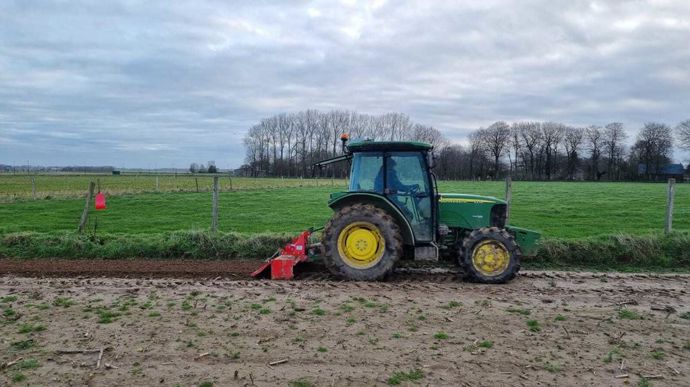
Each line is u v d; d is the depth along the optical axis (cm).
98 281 755
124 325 536
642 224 1498
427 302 635
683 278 820
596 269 929
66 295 659
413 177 810
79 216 1652
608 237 1016
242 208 1956
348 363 443
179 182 4381
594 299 665
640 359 461
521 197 2775
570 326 547
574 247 983
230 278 802
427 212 809
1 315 571
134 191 2712
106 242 1033
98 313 579
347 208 788
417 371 427
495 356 461
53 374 420
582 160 9381
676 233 1035
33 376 416
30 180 4600
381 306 612
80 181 4497
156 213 1762
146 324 539
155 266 902
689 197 2814
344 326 536
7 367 432
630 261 971
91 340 493
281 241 1021
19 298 643
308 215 1705
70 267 887
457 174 7931
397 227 777
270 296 656
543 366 441
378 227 772
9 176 5825
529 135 9512
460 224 823
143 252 1003
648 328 545
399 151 815
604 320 570
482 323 552
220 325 537
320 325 539
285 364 440
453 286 739
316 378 413
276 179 5872
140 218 1608
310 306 609
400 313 584
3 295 659
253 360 448
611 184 5450
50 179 4938
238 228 1362
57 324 540
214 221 1118
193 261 962
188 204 2095
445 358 455
